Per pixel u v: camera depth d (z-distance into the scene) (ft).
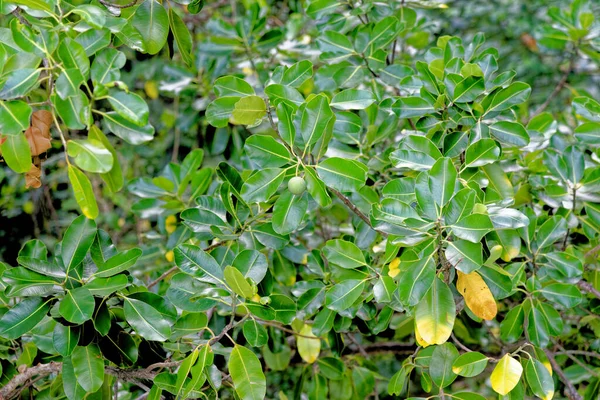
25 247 6.16
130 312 5.89
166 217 8.87
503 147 7.13
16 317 5.76
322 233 8.49
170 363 6.21
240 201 6.68
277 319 6.22
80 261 5.91
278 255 7.36
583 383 8.17
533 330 6.56
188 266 6.12
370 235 6.93
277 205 6.02
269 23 11.90
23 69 5.44
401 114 6.53
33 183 6.20
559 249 7.61
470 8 16.58
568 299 6.46
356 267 6.48
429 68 6.79
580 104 7.14
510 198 6.14
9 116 5.38
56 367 6.27
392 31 7.48
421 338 6.15
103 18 5.62
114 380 6.84
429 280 5.66
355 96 6.31
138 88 13.43
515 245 6.33
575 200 6.99
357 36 7.52
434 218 5.70
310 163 6.07
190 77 10.00
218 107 6.26
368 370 7.94
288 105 5.93
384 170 7.52
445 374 6.14
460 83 6.30
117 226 12.07
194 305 6.11
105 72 5.66
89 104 5.50
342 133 7.32
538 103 14.92
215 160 13.02
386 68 7.49
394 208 5.79
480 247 5.58
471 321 7.84
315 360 7.74
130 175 12.45
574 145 7.14
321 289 6.82
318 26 8.27
